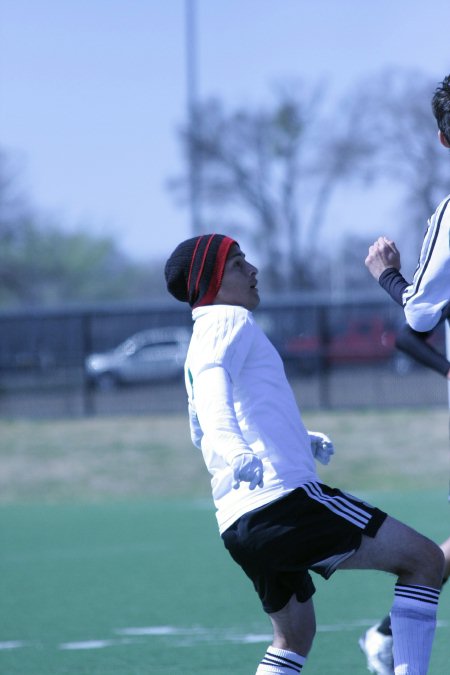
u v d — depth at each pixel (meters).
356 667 17.53
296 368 71.06
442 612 21.52
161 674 17.47
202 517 38.97
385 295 80.81
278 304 73.12
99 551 31.66
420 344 15.45
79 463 53.69
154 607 23.36
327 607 22.77
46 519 39.50
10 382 71.94
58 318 72.88
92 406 71.44
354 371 70.81
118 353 73.88
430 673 16.84
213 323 12.36
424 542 12.07
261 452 12.18
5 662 18.58
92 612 22.97
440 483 46.94
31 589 25.89
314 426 61.78
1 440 60.44
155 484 49.34
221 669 17.69
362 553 11.98
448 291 12.77
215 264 12.88
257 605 23.30
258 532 12.06
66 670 17.89
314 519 11.97
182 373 74.81
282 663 12.90
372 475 49.25
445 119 13.25
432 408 68.94
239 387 12.34
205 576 27.14
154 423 64.56
